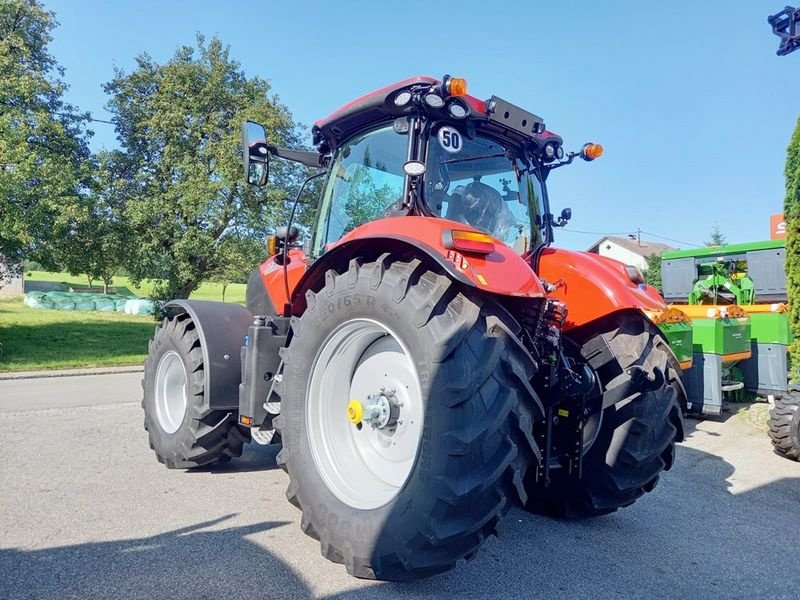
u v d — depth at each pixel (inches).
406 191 116.3
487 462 89.0
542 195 147.3
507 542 124.3
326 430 114.3
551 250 143.6
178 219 692.7
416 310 94.8
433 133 121.3
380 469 110.3
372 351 115.7
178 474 163.6
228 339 159.3
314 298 117.2
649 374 122.0
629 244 1866.4
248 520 128.6
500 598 97.8
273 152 152.7
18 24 629.3
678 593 102.5
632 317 131.6
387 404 108.1
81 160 660.7
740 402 314.2
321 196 148.8
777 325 304.5
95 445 195.3
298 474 111.4
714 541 127.6
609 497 129.0
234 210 678.5
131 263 702.5
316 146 152.7
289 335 136.0
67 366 475.5
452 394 89.0
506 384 92.7
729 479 178.4
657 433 123.3
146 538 117.3
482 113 124.2
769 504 154.8
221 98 727.1
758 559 118.2
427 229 101.5
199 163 681.6
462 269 94.2
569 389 110.4
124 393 332.5
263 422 138.9
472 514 89.8
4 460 174.2
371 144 133.6
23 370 451.2
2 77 560.4
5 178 497.0
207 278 753.0
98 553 109.5
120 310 1152.8
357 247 111.2
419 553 90.5
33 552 109.5
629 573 110.0
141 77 730.2
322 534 104.5
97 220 661.3
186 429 159.0
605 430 126.1
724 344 271.7
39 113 572.7
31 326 758.5
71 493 144.5
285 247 151.6
